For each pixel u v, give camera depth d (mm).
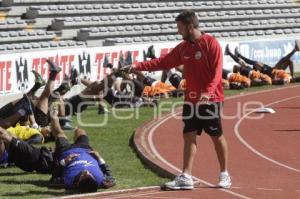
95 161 26000
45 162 27953
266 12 95500
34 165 27953
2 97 54500
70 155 25906
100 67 61500
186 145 26047
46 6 75688
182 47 25656
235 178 28734
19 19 73812
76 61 59688
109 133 40625
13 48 69750
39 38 72938
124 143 37344
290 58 72250
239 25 91500
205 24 88312
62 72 58438
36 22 74438
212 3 90938
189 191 26047
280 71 67125
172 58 26062
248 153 34875
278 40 78312
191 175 28422
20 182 27453
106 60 61844
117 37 79250
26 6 74812
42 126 36812
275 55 78000
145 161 31969
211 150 35250
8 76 54906
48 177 28438
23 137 34281
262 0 96000
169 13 86438
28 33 72188
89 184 25078
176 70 59750
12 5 73688
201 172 29906
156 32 82875
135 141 37125
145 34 81812
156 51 66812
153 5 85250
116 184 27156
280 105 54219
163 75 57562
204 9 89875
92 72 60844
